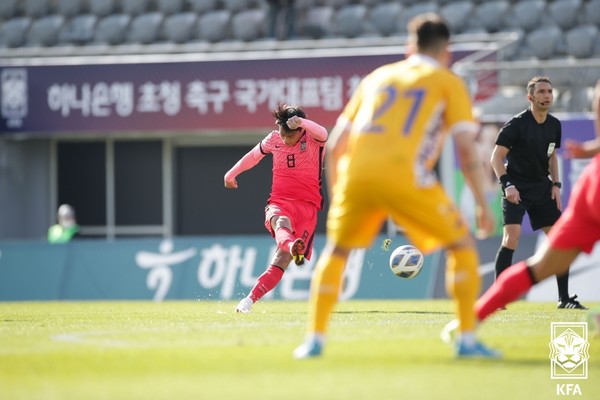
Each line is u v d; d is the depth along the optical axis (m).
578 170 57.81
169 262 57.81
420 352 20.05
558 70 66.31
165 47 75.00
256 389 15.99
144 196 76.12
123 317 32.25
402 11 76.38
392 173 18.27
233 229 75.56
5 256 60.19
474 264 18.86
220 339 22.83
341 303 46.56
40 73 70.44
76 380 17.02
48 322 29.69
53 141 76.56
